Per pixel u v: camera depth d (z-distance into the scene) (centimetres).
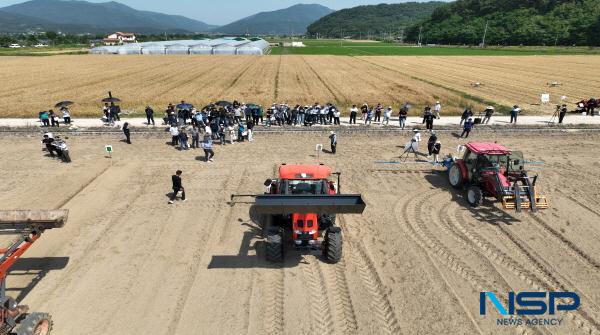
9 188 1484
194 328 784
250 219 1252
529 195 1249
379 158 1891
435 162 1805
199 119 2350
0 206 1323
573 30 12575
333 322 806
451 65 6825
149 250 1064
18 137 2209
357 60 7975
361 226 1209
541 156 1916
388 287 918
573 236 1152
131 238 1124
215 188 1498
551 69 6091
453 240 1128
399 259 1032
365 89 4056
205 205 1348
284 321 806
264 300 870
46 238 1114
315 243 1028
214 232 1168
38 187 1493
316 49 13312
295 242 1002
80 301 858
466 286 921
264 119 2764
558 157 1900
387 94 3753
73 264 995
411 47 15000
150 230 1172
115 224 1205
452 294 893
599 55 9362
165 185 1522
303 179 1056
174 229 1181
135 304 851
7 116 2741
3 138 2186
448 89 4078
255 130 2378
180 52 10606
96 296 875
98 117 2778
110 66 6569
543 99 2961
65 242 1097
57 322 795
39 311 824
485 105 3225
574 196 1438
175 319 808
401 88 4134
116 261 1010
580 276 961
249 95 3656
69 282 923
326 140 2211
